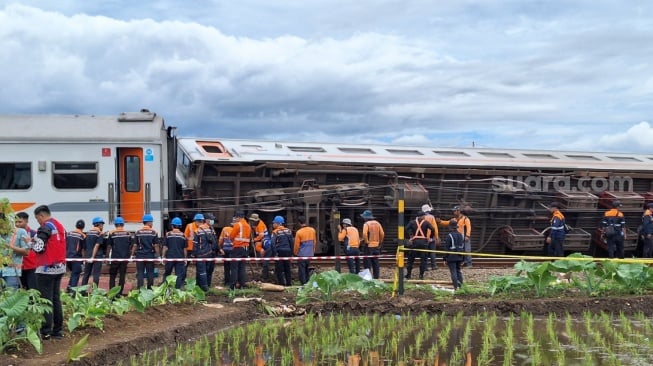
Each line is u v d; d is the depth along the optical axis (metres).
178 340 11.32
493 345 10.53
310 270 18.91
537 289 14.62
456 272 15.77
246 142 21.47
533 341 10.82
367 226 17.55
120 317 11.83
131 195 18.53
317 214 19.73
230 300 14.77
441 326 12.34
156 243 15.52
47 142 18.09
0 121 18.31
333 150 22.02
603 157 26.11
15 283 11.25
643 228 22.64
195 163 19.70
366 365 9.34
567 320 12.45
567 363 9.24
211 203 19.97
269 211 19.53
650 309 13.81
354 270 17.23
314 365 9.38
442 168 21.83
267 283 16.62
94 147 18.31
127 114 19.17
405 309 13.91
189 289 13.98
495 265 21.06
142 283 15.23
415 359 9.66
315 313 14.02
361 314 13.86
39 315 9.57
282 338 11.44
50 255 10.02
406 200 20.83
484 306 13.82
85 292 15.36
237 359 9.86
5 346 9.18
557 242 20.61
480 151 24.38
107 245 16.09
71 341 10.22
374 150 22.53
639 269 14.65
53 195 18.09
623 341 10.79
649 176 24.50
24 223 11.42
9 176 18.02
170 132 20.62
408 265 17.95
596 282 14.88
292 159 20.45
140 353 10.31
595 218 23.56
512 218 22.66
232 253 16.25
